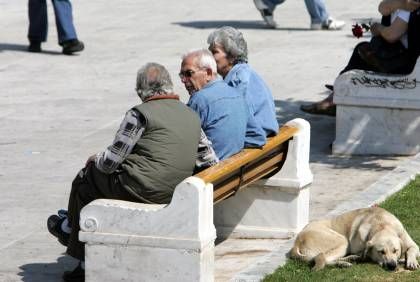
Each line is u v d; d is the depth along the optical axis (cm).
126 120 1653
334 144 2611
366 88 2564
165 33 4453
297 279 1677
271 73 3600
